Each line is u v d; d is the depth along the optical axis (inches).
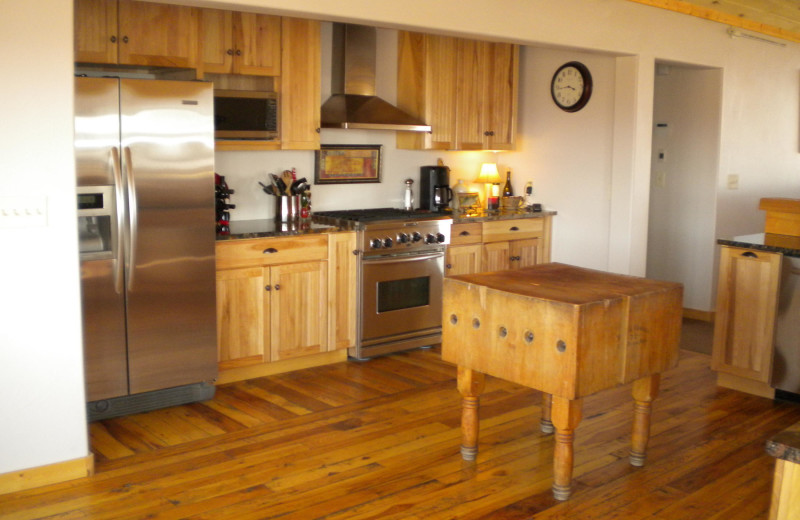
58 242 122.4
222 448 141.6
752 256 173.2
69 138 121.6
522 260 236.5
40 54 117.6
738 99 253.0
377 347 200.5
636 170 218.2
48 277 122.1
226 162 193.8
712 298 253.9
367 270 194.2
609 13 200.8
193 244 159.8
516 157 252.8
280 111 186.1
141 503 119.3
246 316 175.5
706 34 234.2
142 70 165.6
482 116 232.4
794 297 166.6
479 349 130.7
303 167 209.2
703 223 254.2
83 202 144.3
